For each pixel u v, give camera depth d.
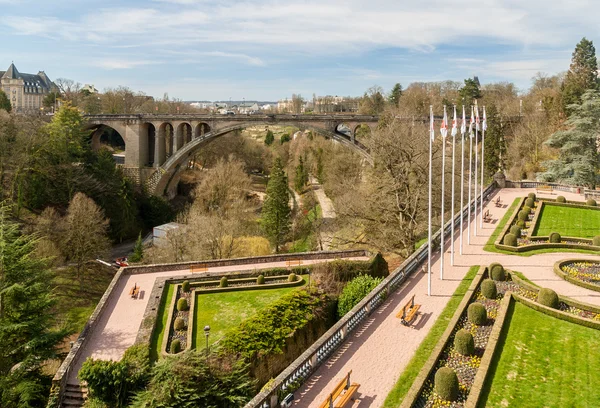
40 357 34.03
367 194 60.50
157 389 23.62
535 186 73.12
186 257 63.66
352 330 28.47
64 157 79.69
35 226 64.44
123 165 104.44
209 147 129.50
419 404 21.27
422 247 42.00
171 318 37.84
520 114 101.56
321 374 23.81
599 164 68.44
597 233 48.59
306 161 127.56
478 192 67.25
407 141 54.78
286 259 51.03
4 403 30.53
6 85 192.50
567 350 25.33
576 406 20.70
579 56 90.12
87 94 157.50
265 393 20.34
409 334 27.92
